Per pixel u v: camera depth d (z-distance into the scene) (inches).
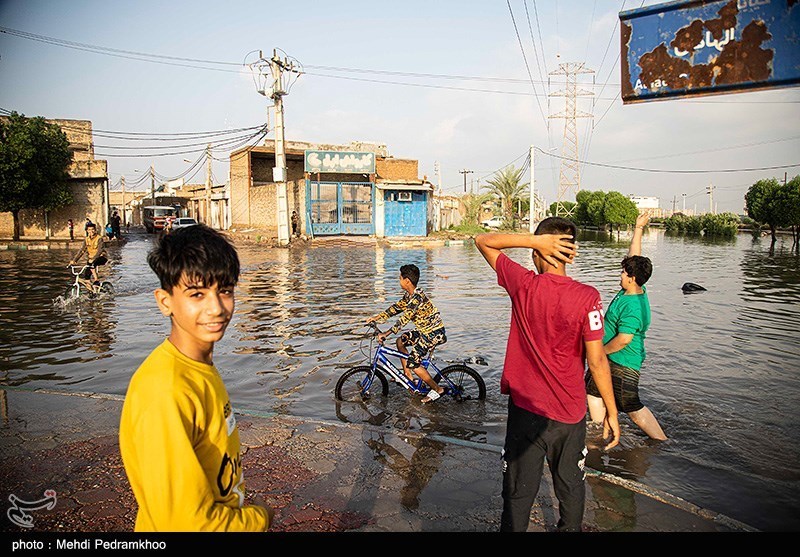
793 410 237.6
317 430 211.2
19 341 353.1
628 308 194.9
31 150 1112.8
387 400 255.8
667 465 186.7
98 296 527.2
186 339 70.9
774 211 1231.5
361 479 172.1
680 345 354.6
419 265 847.1
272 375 287.6
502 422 229.5
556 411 122.6
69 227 1257.4
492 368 306.3
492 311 476.4
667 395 257.8
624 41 146.3
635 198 3479.3
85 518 147.5
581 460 125.4
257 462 183.0
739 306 504.4
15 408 231.0
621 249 1317.7
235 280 72.7
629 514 151.9
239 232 1496.1
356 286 606.5
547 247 122.7
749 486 172.1
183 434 63.6
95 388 262.7
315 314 448.8
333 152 1334.9
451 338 377.1
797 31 127.9
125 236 1529.3
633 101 145.8
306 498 159.9
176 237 70.5
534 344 123.9
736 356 327.3
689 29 138.1
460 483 170.4
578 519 125.4
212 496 65.8
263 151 1534.2
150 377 65.7
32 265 797.9
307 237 1259.2
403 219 1448.1
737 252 1194.6
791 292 588.1
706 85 138.4
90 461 181.9
